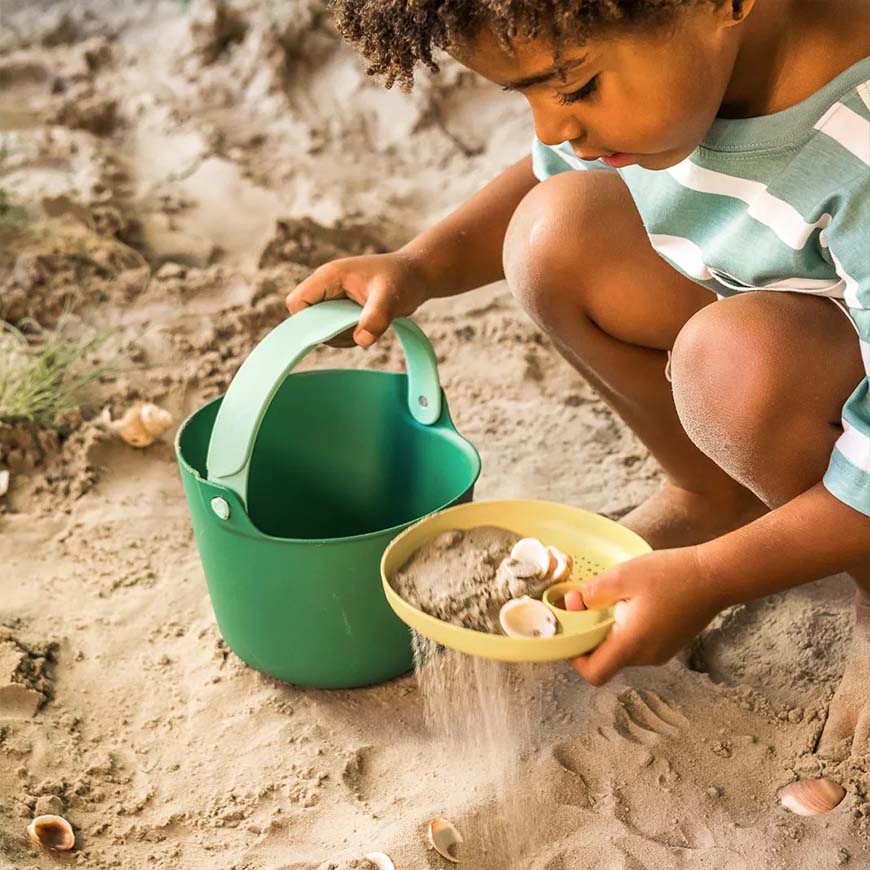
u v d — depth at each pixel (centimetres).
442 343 279
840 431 152
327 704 182
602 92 127
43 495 232
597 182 184
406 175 344
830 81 140
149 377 263
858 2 141
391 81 138
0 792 165
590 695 181
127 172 336
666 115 129
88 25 404
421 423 196
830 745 170
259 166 341
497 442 246
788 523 142
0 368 256
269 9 389
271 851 158
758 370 150
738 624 196
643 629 139
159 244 307
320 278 182
